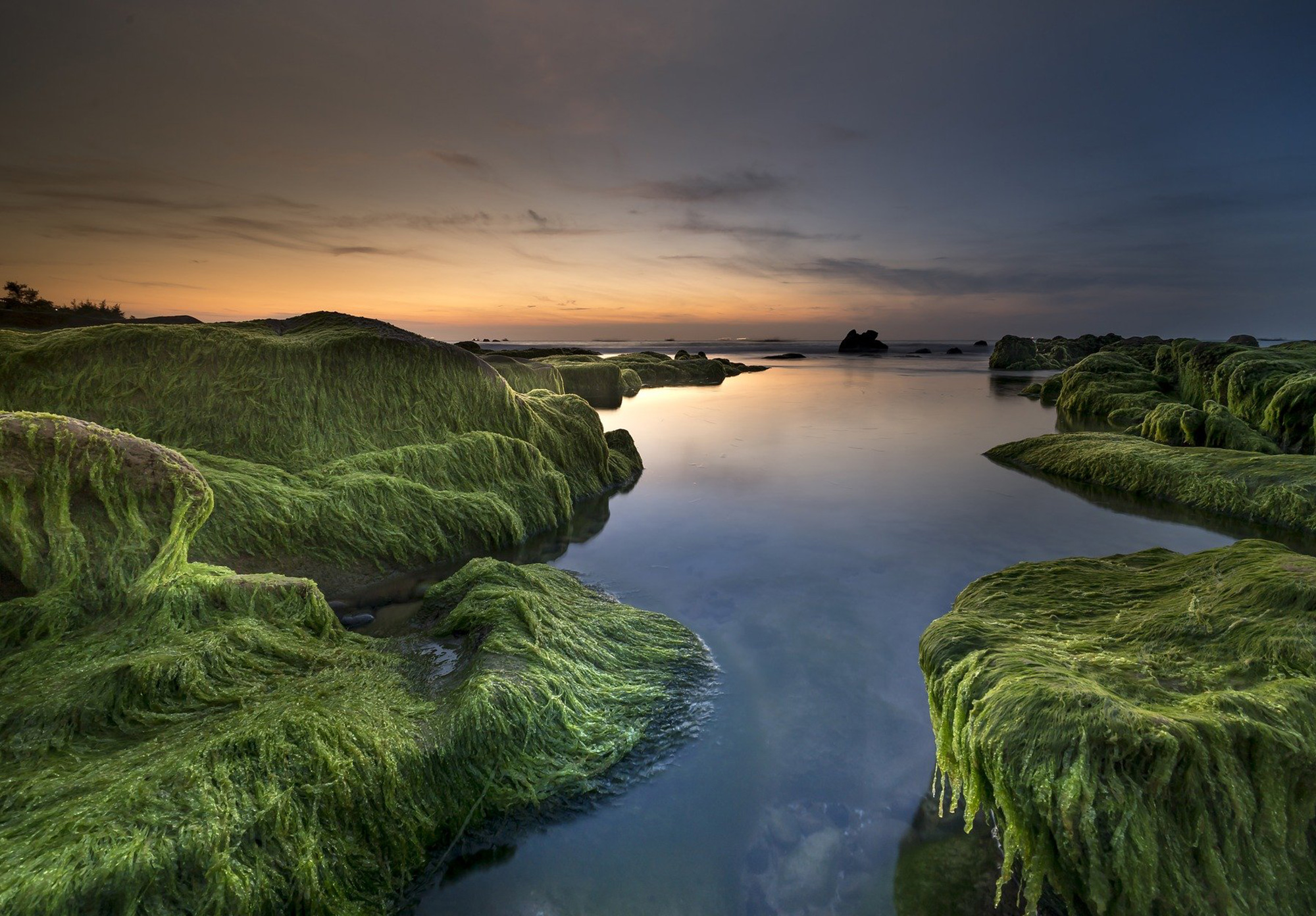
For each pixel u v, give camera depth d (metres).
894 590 6.65
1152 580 4.32
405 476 8.12
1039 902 2.69
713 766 3.80
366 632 5.33
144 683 3.52
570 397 12.03
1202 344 17.06
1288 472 9.07
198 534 6.12
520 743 3.69
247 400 8.09
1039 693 2.74
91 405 7.45
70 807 2.61
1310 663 2.77
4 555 4.03
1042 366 44.38
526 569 6.47
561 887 2.98
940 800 3.46
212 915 2.45
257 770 2.97
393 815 3.14
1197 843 2.32
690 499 10.44
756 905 2.87
